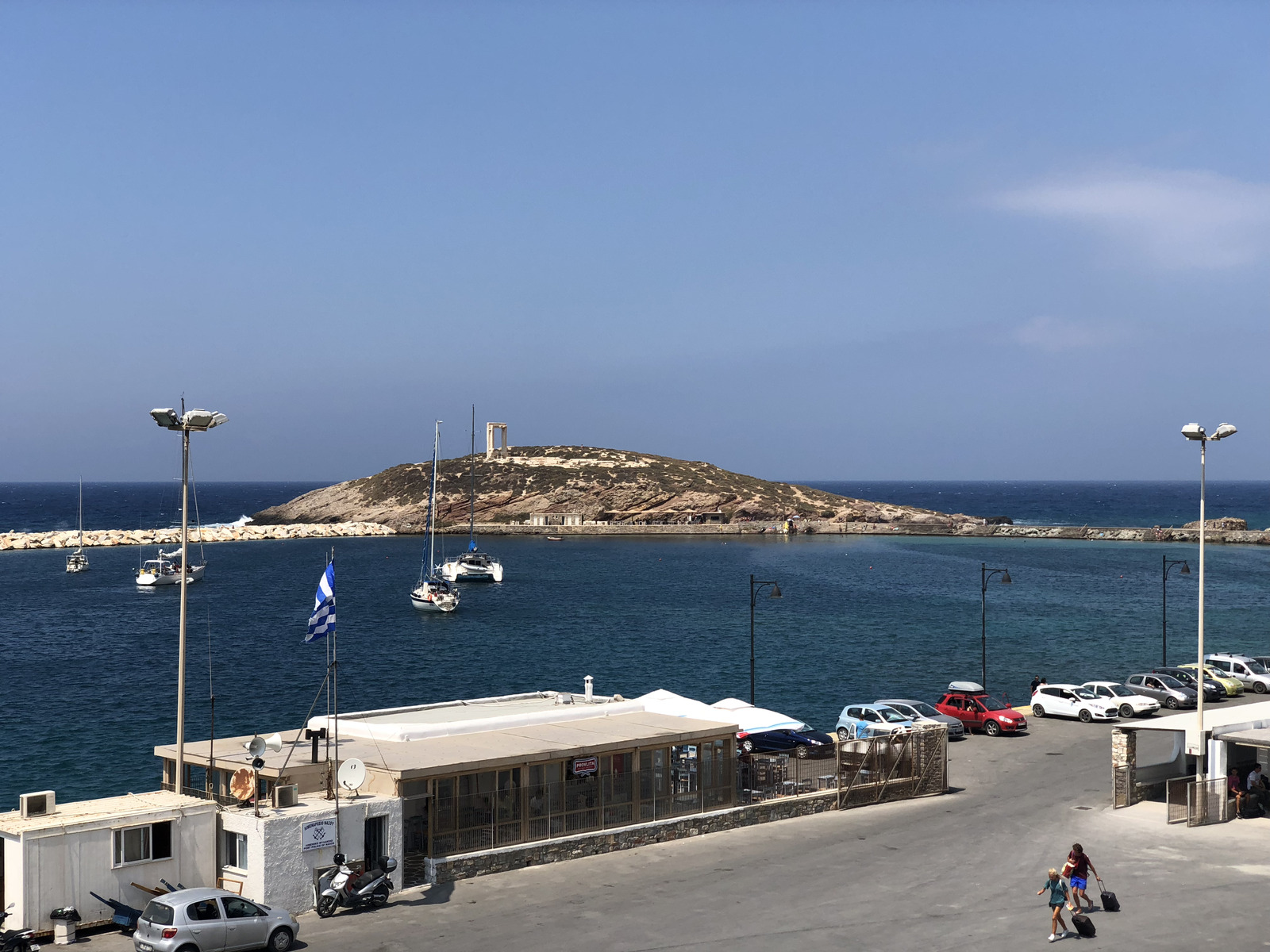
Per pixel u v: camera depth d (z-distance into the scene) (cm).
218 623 11062
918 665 8162
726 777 3666
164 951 2289
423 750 3256
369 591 14288
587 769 3350
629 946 2481
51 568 17338
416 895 2889
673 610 11769
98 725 6369
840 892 2888
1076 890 2608
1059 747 4956
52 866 2498
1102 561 17538
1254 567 16075
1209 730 3716
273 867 2686
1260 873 2986
